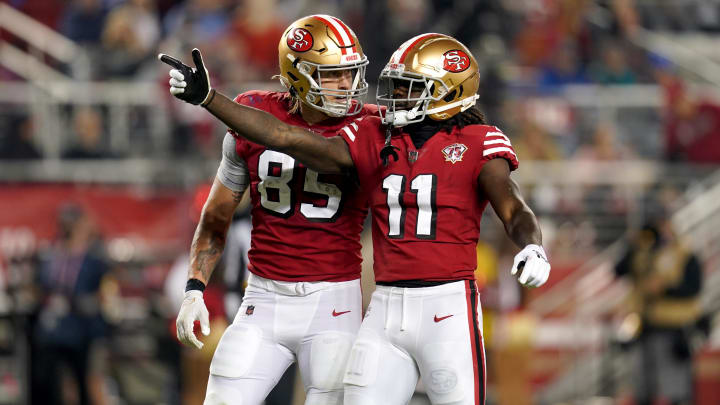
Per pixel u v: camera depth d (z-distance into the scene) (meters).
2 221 37.59
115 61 41.84
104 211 38.00
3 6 44.50
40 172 38.75
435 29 42.72
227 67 40.09
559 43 44.28
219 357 15.12
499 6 44.19
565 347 37.06
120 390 34.06
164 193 38.47
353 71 14.89
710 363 36.03
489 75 41.16
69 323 30.17
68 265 30.44
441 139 14.38
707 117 43.12
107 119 39.97
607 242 39.72
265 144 14.02
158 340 33.38
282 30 42.50
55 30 46.72
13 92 39.56
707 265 39.66
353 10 44.41
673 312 31.64
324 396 14.93
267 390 15.27
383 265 14.45
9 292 30.77
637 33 48.16
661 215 36.00
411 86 14.32
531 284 13.01
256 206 15.41
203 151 39.28
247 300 15.51
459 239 14.24
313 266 15.08
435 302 14.10
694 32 50.25
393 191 14.31
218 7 43.62
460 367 13.95
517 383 30.47
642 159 42.75
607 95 43.28
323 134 15.13
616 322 37.16
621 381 35.56
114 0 44.53
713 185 41.59
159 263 36.44
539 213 39.56
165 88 39.88
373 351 14.21
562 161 40.78
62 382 30.67
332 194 15.09
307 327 15.04
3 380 31.77
